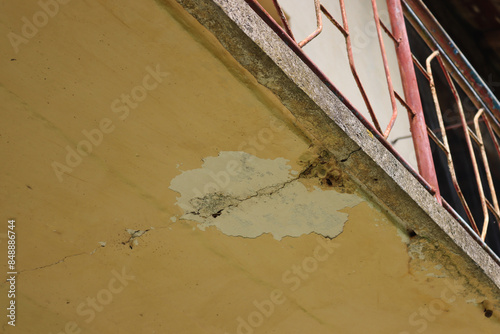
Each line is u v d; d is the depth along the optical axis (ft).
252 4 8.76
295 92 8.66
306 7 15.31
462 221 10.85
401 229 10.07
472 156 12.87
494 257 11.16
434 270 10.53
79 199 9.70
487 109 14.26
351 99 15.83
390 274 10.61
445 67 13.74
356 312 11.07
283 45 8.82
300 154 9.29
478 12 22.59
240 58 8.41
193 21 8.19
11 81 8.71
